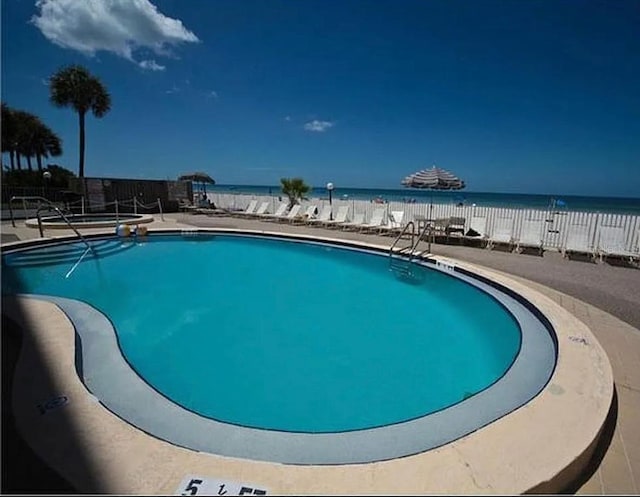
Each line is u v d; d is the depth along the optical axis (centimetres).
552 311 496
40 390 276
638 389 327
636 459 240
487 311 636
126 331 553
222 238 1316
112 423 242
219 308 655
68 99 2131
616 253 868
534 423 246
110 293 723
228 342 520
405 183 1380
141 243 1210
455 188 1294
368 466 210
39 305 468
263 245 1216
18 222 1445
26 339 364
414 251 956
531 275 745
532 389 328
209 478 201
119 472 203
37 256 965
